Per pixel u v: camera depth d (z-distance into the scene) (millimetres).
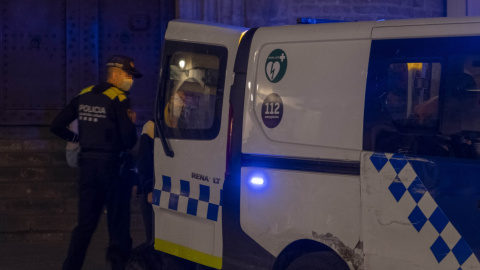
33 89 9836
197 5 9234
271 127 4801
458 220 4043
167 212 5484
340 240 4449
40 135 9672
